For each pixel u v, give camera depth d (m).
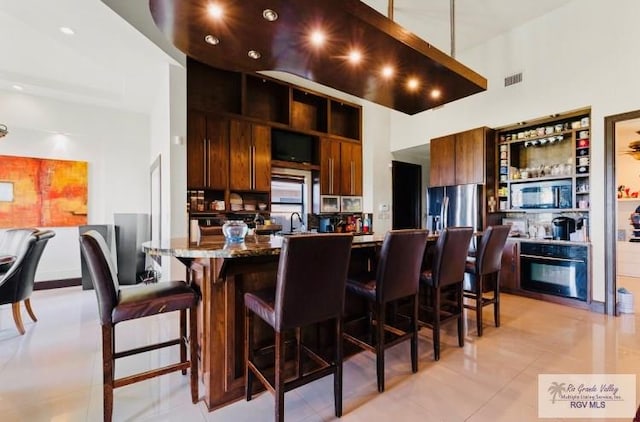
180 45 2.08
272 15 1.75
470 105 4.68
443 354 2.43
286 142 4.95
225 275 1.81
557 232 3.97
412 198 6.72
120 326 2.97
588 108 3.60
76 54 3.62
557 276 3.77
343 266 1.66
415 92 2.83
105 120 5.03
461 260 2.52
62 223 4.74
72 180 4.83
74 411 1.73
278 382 1.50
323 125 5.45
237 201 4.40
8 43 3.39
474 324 3.09
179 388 1.96
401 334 2.23
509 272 4.22
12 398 1.85
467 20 3.95
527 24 4.04
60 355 2.40
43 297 4.02
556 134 3.97
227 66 2.37
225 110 4.52
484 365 2.25
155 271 4.75
